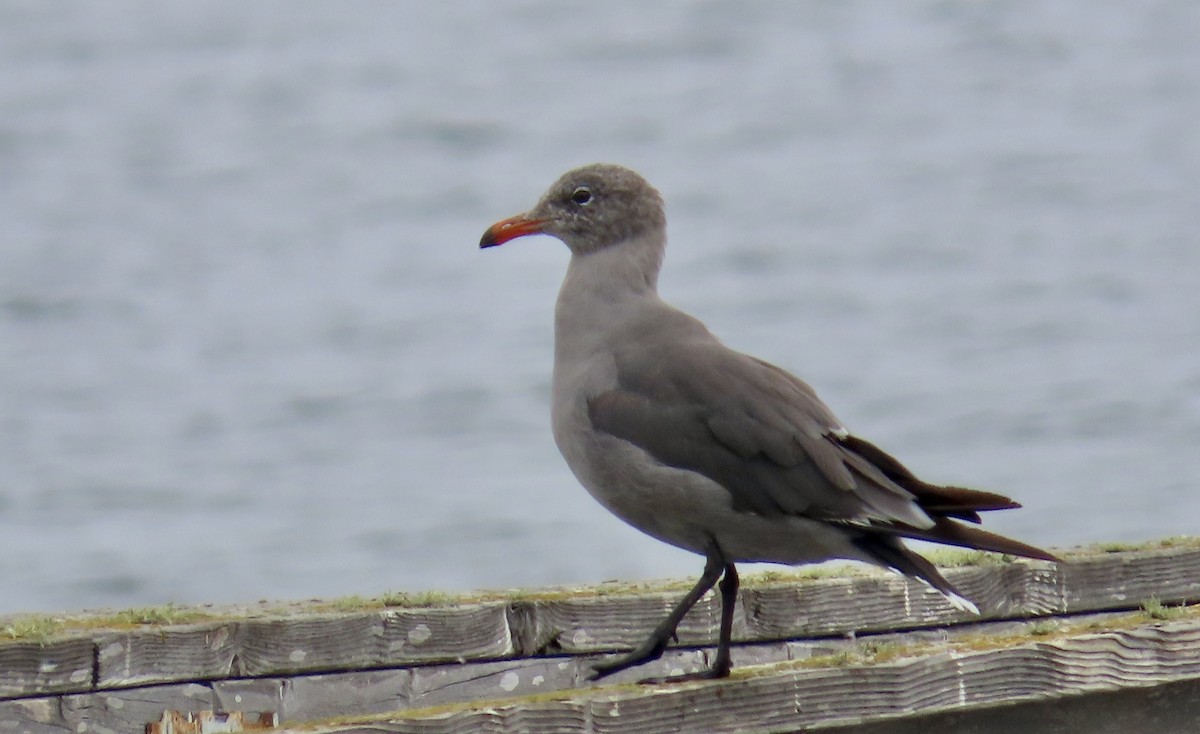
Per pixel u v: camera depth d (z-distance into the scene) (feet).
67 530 100.73
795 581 39.96
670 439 36.04
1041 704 32.71
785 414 35.78
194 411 124.16
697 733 31.30
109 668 35.96
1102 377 122.72
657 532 37.52
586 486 38.09
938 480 104.88
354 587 91.09
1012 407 117.19
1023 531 96.48
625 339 38.11
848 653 33.58
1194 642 33.04
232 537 99.09
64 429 119.96
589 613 38.93
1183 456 106.73
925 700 31.96
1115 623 33.94
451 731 29.66
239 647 36.91
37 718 35.50
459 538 96.99
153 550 97.09
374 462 112.37
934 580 34.42
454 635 38.19
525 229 40.32
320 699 37.37
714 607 39.63
